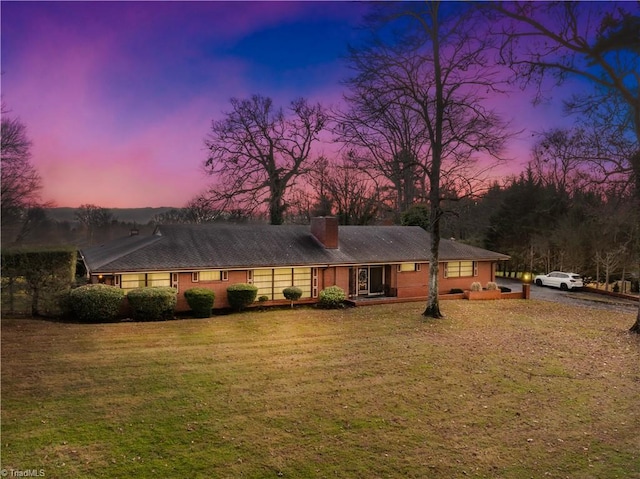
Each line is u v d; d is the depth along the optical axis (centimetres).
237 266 2127
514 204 4041
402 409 955
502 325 1873
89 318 1730
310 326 1767
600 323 1956
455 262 2927
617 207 1711
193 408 934
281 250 2408
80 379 1081
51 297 1752
